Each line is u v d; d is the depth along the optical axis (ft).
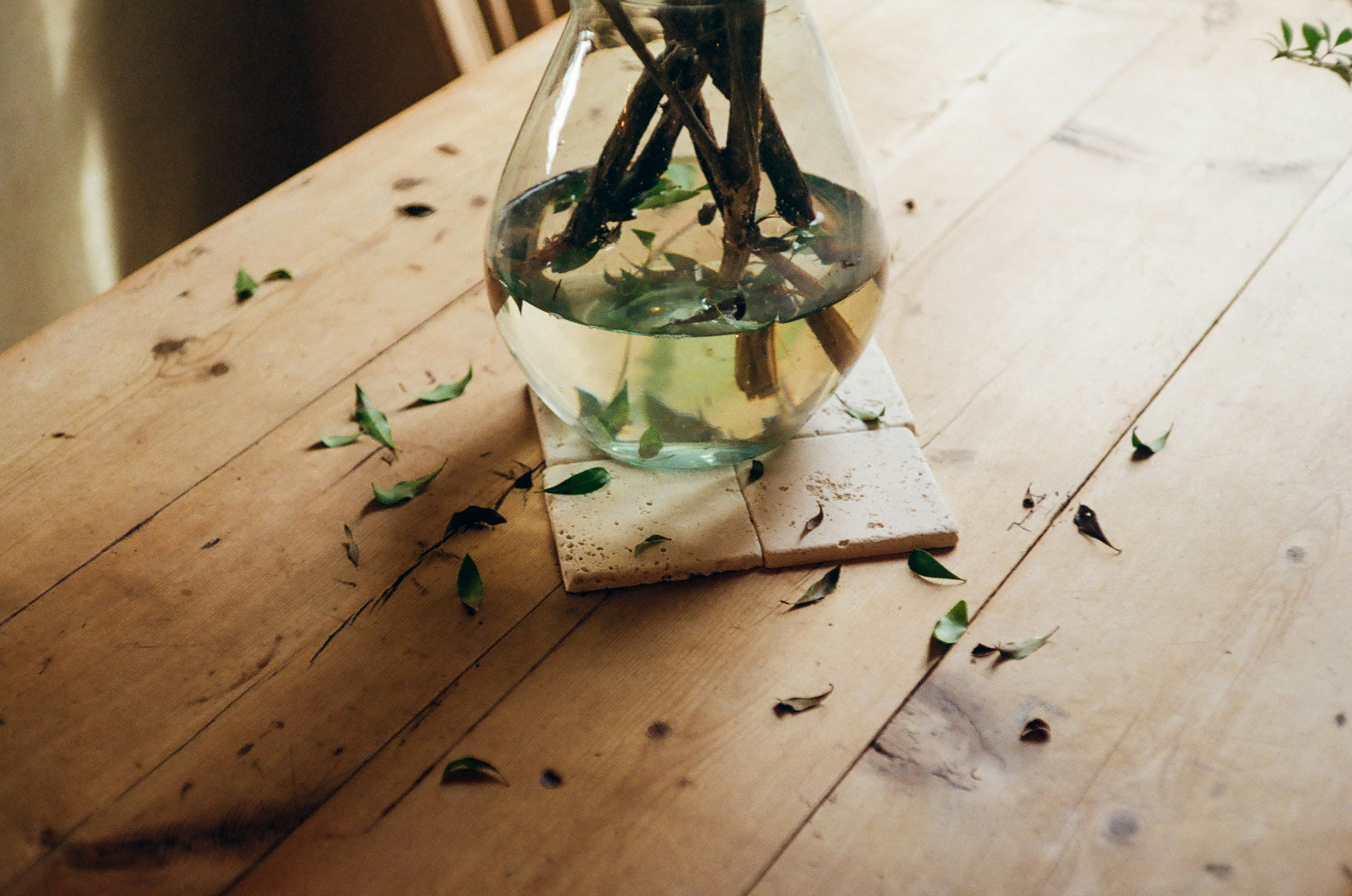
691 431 3.05
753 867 2.69
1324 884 2.65
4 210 5.59
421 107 4.37
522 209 2.97
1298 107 4.29
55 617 3.05
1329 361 3.52
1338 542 3.14
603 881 2.68
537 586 3.12
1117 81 4.43
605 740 2.86
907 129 4.26
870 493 3.25
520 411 3.48
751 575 3.14
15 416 3.43
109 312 3.69
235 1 6.27
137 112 6.05
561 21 4.78
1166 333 3.60
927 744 2.84
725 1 2.68
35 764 2.84
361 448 3.39
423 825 2.75
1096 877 2.66
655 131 2.82
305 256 3.86
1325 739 2.82
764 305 2.89
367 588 3.11
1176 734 2.83
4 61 5.32
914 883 2.66
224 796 2.79
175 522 3.22
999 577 3.10
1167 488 3.25
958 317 3.67
